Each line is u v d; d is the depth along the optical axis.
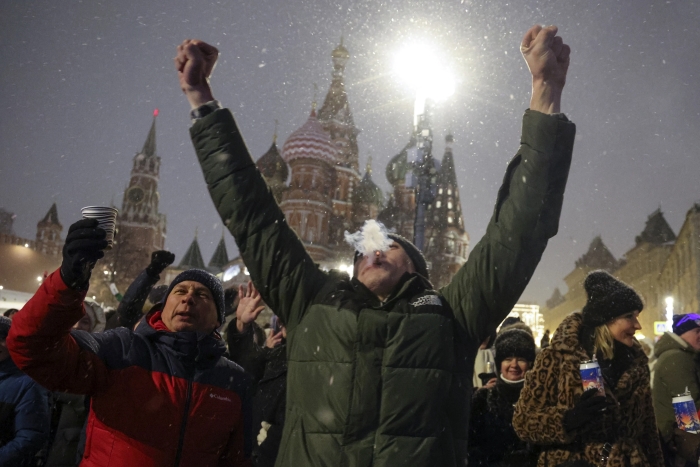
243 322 3.79
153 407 2.39
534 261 2.32
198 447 2.44
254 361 3.79
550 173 2.30
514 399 3.77
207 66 2.59
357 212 76.69
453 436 2.24
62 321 2.09
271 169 73.06
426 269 2.62
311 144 73.50
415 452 2.13
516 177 2.33
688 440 3.46
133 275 72.56
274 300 2.45
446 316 2.30
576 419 2.81
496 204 2.39
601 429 2.92
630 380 3.03
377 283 2.41
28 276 46.88
